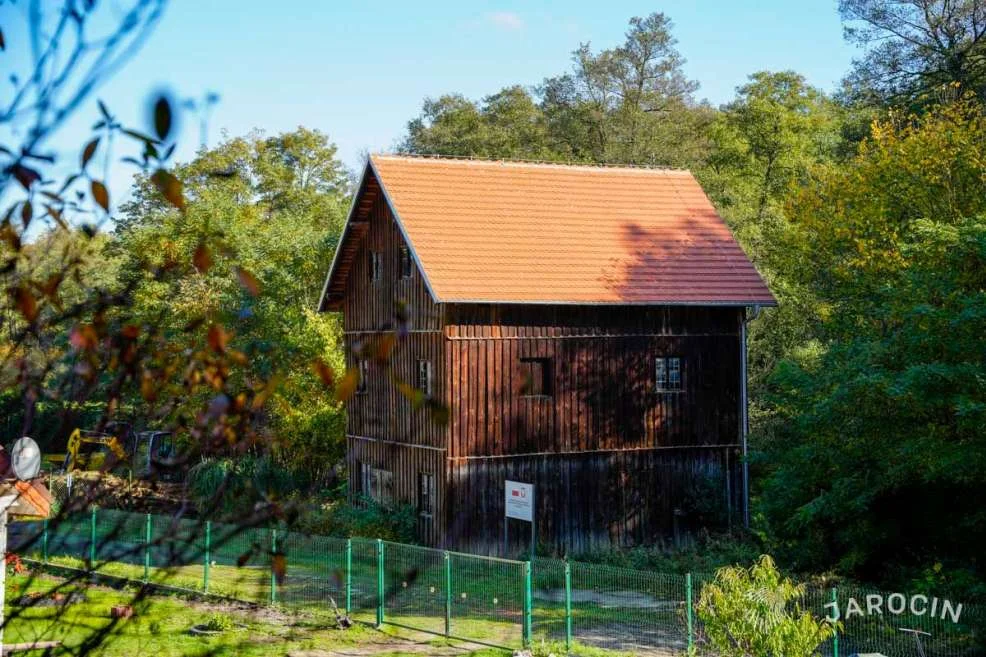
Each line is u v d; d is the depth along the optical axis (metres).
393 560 25.64
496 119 71.38
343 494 34.31
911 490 24.78
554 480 30.44
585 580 26.38
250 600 23.41
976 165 31.72
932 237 25.06
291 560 26.59
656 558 28.98
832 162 52.56
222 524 3.96
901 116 37.72
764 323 42.22
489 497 29.72
